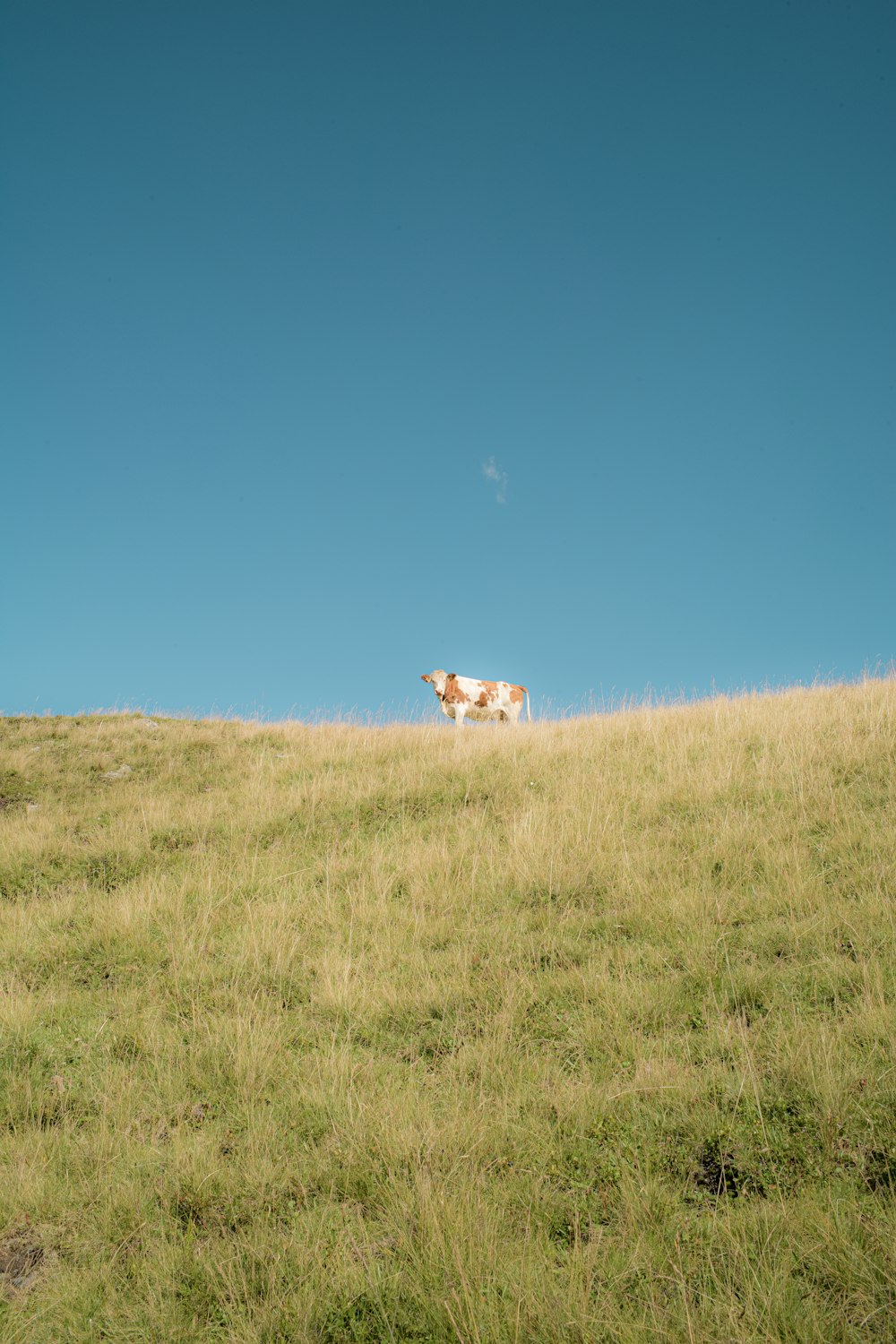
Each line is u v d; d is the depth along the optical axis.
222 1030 6.13
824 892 7.13
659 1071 4.91
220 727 19.47
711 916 7.13
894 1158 3.89
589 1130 4.52
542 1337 3.12
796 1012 5.39
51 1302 3.66
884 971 5.70
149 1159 4.69
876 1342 2.99
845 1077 4.50
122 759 16.06
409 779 12.26
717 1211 3.78
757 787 9.89
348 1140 4.64
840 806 8.88
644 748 12.52
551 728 15.21
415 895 8.46
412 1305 3.39
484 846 9.61
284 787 13.23
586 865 8.48
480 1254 3.57
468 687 20.88
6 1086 5.66
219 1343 3.36
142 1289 3.69
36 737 17.72
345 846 10.27
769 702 14.31
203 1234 4.10
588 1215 3.87
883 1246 3.34
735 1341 2.98
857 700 13.22
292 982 7.05
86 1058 6.02
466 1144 4.50
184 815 11.93
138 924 8.25
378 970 6.99
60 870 10.23
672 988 6.04
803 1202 3.71
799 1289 3.26
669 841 8.80
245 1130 5.00
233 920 8.39
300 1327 3.32
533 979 6.57
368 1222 4.01
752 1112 4.38
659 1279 3.38
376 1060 5.71
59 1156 4.79
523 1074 5.27
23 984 7.27
